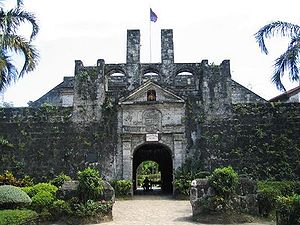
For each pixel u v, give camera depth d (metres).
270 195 17.23
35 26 20.64
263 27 22.22
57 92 39.66
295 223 13.91
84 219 16.59
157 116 29.22
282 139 28.33
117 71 31.20
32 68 20.08
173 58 31.06
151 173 62.66
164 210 20.31
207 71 30.03
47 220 17.11
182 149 28.58
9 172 27.30
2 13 19.89
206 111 29.27
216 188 16.84
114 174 28.39
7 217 13.86
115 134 29.08
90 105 29.69
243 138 28.59
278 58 22.17
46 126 29.47
